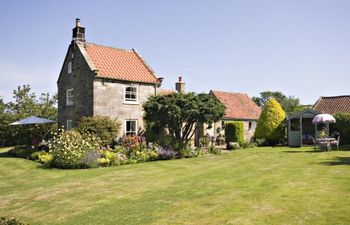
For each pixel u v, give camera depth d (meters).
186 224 7.02
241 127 29.41
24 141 34.31
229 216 7.38
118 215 7.97
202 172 13.98
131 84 24.72
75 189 11.28
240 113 36.94
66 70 27.16
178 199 9.16
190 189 10.39
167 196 9.59
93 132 21.06
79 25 25.64
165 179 12.54
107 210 8.48
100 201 9.51
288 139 30.66
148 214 7.89
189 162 17.97
